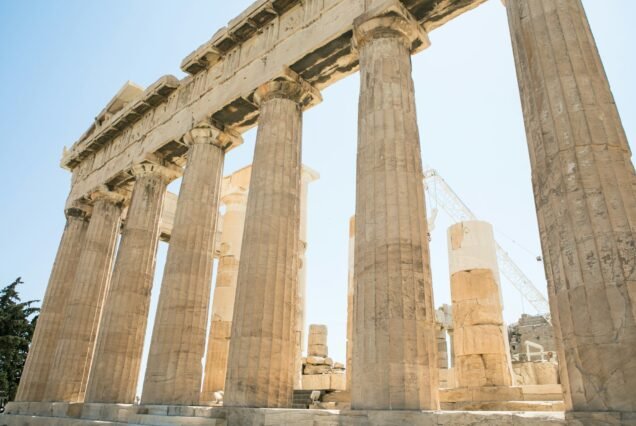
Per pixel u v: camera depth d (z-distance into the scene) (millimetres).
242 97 17578
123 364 18625
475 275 20500
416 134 12398
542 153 8820
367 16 13688
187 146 20906
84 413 17641
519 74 9977
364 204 11508
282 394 12875
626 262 7277
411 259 10594
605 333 7051
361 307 10594
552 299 8078
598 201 7766
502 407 14562
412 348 9789
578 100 8586
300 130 16453
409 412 8844
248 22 17938
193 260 17188
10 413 21891
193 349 16219
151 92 22156
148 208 21188
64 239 26094
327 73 16375
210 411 12852
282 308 13656
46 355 23438
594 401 6859
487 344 19125
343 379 24266
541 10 9695
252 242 14297
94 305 22719
